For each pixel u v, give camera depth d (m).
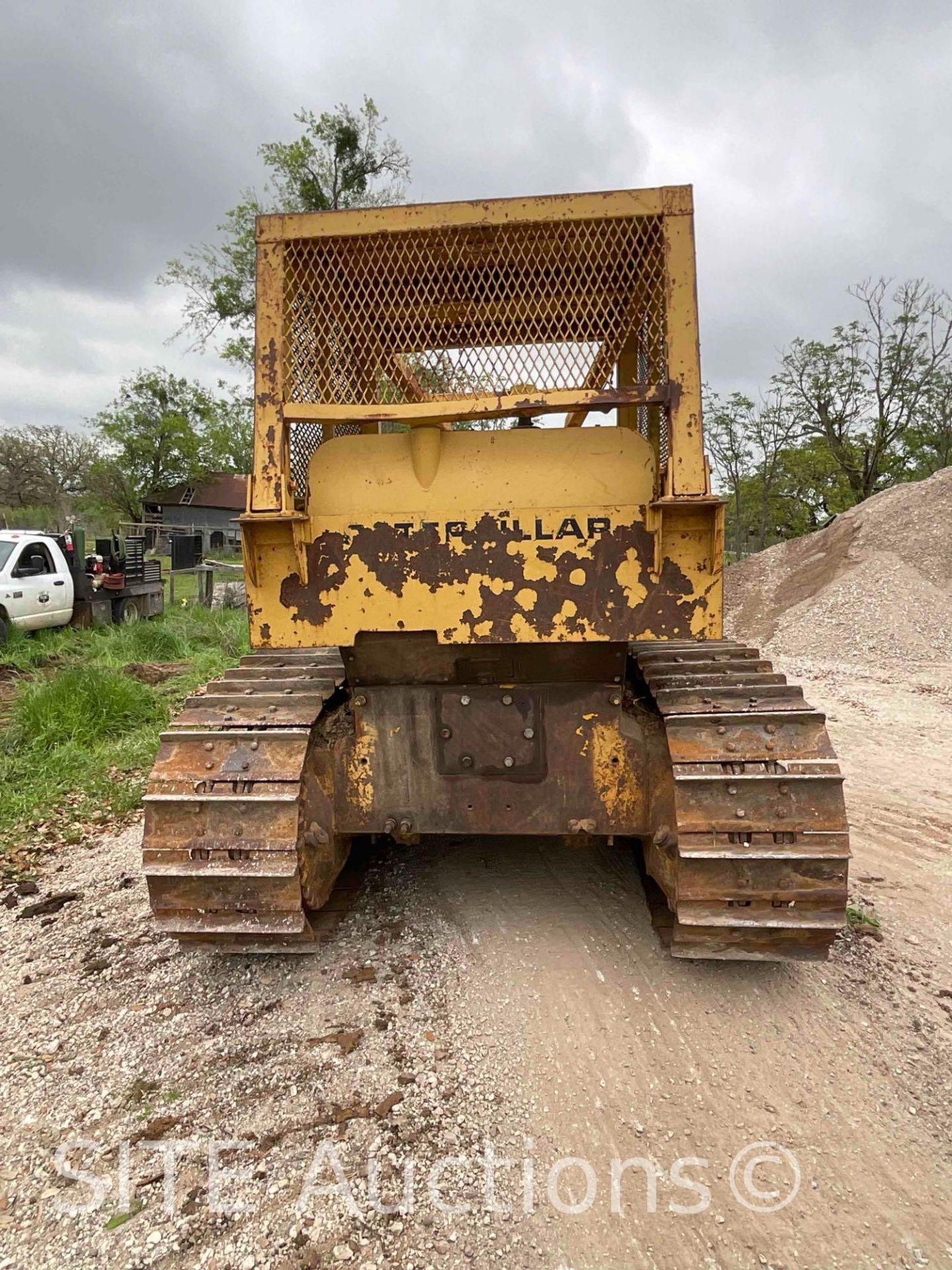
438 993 2.84
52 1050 2.61
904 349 25.03
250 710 2.93
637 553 2.56
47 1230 1.93
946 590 12.79
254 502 2.61
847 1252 1.87
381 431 3.65
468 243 2.67
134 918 3.54
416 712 2.88
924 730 7.11
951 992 2.90
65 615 11.77
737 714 2.65
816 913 2.49
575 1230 1.92
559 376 2.74
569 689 2.83
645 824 2.86
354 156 18.31
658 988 2.84
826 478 27.28
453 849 4.07
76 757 5.83
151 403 46.47
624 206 2.53
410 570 2.63
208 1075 2.46
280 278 2.62
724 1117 2.27
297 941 2.76
